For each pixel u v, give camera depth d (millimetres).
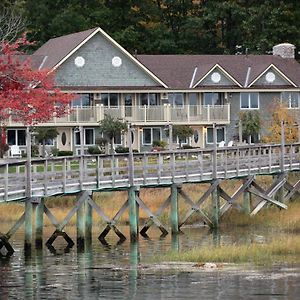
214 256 83000
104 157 97875
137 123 162750
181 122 165625
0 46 115250
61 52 161875
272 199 117312
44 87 112000
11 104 102812
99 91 161125
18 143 156125
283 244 87188
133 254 89312
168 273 76625
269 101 173250
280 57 183500
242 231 106375
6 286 72938
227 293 68062
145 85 165125
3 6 185750
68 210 117375
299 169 123062
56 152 153500
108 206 117500
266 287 69750
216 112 167625
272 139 159625
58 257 88062
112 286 72000
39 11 199250
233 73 174250
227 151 114438
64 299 67812
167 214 114812
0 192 87000
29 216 91062
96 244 97438
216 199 110750
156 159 124062
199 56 177000
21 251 92312
